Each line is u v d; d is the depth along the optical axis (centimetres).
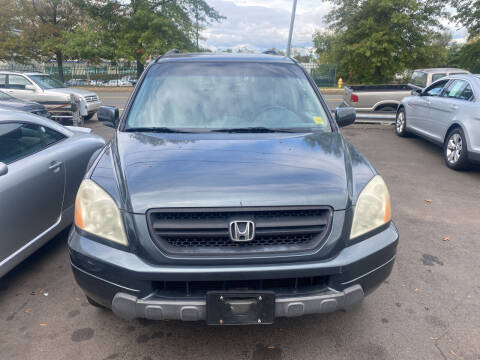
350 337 262
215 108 317
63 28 3516
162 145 269
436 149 831
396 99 1071
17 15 3388
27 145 345
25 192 314
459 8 2541
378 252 226
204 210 210
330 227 216
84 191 232
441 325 275
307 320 279
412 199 534
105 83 3344
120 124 313
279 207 213
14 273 341
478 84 648
